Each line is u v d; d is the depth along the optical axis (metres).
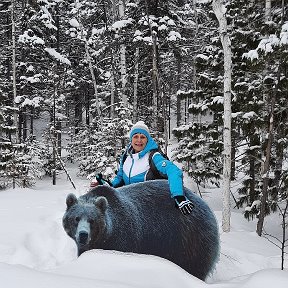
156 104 16.55
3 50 24.19
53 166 20.70
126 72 19.91
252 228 9.60
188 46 19.33
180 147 14.98
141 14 18.50
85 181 19.80
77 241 3.36
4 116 17.55
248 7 11.41
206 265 3.93
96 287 2.38
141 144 4.30
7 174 16.19
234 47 11.59
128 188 3.95
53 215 7.55
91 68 21.08
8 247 5.24
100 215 3.44
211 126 12.77
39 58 24.94
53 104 22.94
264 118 10.27
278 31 9.09
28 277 2.46
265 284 2.77
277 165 10.45
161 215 3.80
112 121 16.19
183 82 27.14
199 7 23.11
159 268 2.87
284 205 11.34
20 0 22.55
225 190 8.50
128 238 3.62
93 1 21.86
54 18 24.78
